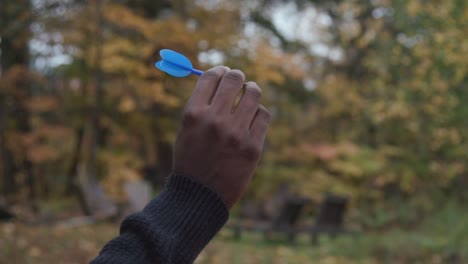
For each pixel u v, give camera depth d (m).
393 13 11.62
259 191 13.67
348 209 13.22
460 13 9.71
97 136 11.60
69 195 13.07
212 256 7.44
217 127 0.76
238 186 0.77
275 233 10.20
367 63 12.67
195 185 0.75
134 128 12.77
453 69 10.23
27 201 11.12
